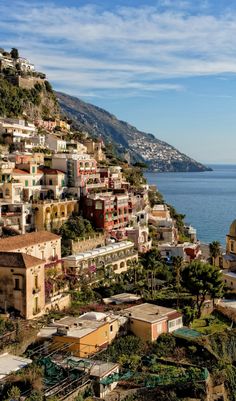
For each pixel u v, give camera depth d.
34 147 183.12
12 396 60.62
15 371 66.06
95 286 110.81
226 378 79.31
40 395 61.47
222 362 82.50
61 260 111.19
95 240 131.38
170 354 82.19
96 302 100.88
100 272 114.88
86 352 75.06
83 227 132.25
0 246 96.06
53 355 72.81
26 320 85.56
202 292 98.75
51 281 99.31
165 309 92.25
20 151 170.62
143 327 84.50
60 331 76.38
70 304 98.88
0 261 88.44
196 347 84.38
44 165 156.00
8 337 76.81
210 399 73.19
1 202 128.62
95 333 77.62
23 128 197.75
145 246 145.12
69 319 84.06
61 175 146.62
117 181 178.25
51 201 132.88
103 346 79.12
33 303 88.31
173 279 116.44
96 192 152.00
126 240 139.25
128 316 86.44
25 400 59.84
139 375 72.62
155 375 72.81
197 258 149.88
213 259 133.50
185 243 166.75
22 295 86.75
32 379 64.25
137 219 162.50
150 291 110.62
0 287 88.38
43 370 66.88
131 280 118.19
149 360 77.75
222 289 105.25
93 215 141.38
